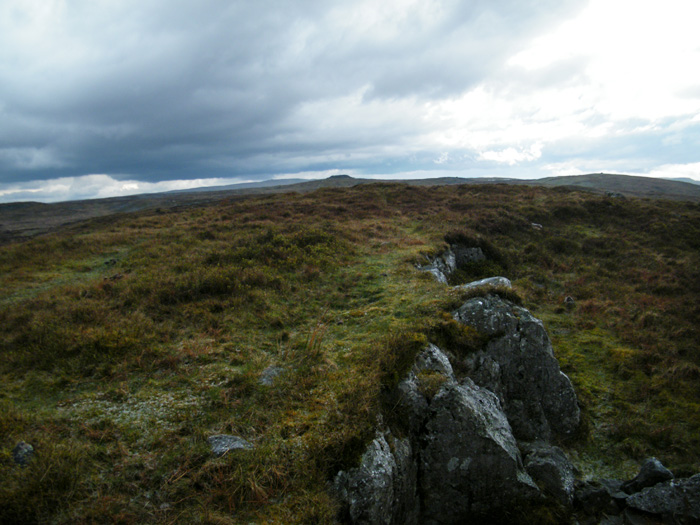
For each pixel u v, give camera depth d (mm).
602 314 14414
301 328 8922
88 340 7242
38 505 3820
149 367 6672
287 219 23562
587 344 12391
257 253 13766
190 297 9953
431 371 6969
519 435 8117
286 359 7340
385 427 5801
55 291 10477
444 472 5996
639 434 8453
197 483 4484
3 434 4727
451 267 16875
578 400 9500
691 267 18859
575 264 20656
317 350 7598
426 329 8141
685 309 14438
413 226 22656
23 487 3922
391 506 5160
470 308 9055
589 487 6695
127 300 9625
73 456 4492
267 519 4203
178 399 5930
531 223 26484
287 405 5926
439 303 9523
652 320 13406
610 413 9219
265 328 8758
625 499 6488
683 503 6027
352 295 11164
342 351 7738
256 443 5125
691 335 12375
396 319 9109
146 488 4355
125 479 4406
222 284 10523
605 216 28656
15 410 5258
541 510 6074
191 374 6625
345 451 5047
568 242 23500
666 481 6492
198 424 5406
